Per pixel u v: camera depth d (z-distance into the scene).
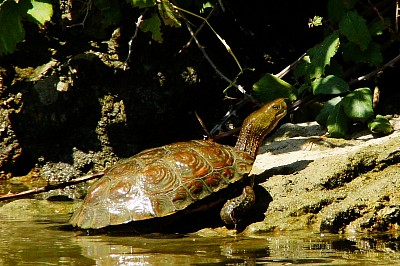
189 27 11.53
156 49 12.11
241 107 12.55
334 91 10.80
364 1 12.46
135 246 7.29
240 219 8.07
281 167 9.09
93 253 6.95
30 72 12.30
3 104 12.27
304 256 6.75
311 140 10.60
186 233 8.00
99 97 12.16
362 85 12.36
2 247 7.26
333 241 7.51
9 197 9.95
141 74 12.12
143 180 7.91
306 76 11.30
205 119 12.69
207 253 6.94
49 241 7.57
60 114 12.26
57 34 12.24
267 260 6.59
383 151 8.74
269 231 8.01
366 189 8.30
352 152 8.91
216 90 12.62
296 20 13.37
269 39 13.24
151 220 7.77
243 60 12.89
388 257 6.66
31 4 9.16
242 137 8.98
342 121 10.68
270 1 13.28
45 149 12.56
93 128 12.35
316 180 8.54
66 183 10.12
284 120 12.31
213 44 12.71
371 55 11.18
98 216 7.79
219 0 11.75
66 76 12.13
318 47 11.12
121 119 12.16
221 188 7.96
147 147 12.55
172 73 12.20
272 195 8.51
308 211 8.23
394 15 12.26
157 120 12.31
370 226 8.00
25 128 12.39
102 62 11.98
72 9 12.07
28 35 12.15
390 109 11.65
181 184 7.86
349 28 10.98
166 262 6.54
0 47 9.27
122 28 12.07
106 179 8.14
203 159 8.14
